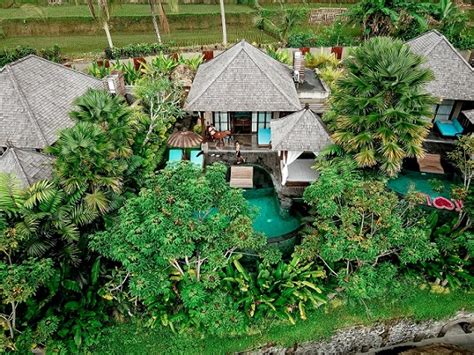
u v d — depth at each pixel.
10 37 45.12
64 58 38.03
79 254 17.62
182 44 41.81
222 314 16.30
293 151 21.72
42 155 19.78
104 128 20.16
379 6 35.38
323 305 19.03
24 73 23.30
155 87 25.45
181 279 17.38
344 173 17.03
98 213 17.98
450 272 19.22
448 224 20.48
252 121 27.84
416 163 25.16
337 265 18.86
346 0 52.31
